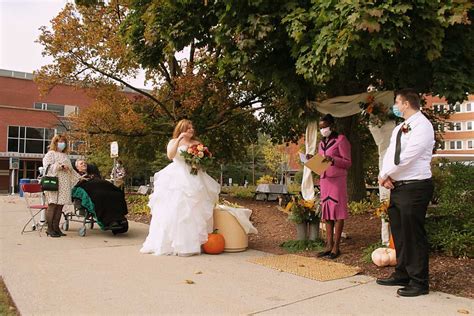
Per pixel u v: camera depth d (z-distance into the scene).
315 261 5.98
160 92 16.08
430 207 7.23
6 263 5.58
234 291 4.50
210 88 14.02
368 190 16.83
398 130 4.64
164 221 6.40
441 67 5.43
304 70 5.36
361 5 4.60
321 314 3.81
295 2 5.75
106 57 13.30
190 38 7.44
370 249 6.14
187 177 6.47
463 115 52.53
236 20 6.00
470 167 7.12
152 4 7.52
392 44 4.77
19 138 41.47
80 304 3.96
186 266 5.63
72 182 8.16
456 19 4.66
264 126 17.61
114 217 8.05
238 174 56.12
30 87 45.38
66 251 6.53
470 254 5.66
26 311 3.74
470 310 3.94
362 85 8.61
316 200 6.98
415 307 4.02
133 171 30.09
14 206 15.35
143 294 4.32
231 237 6.71
